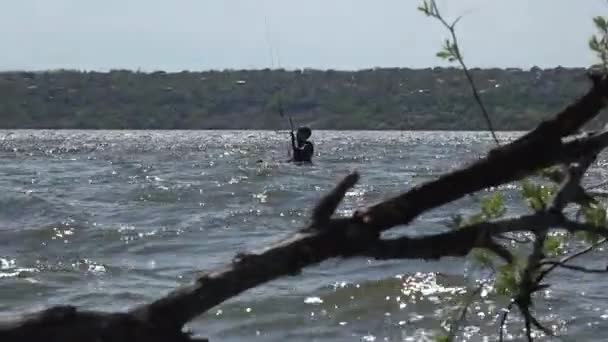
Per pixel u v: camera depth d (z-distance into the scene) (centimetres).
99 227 5716
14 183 9569
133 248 5034
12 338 681
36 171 11831
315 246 732
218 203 7325
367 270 4006
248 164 12825
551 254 1056
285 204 7200
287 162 12800
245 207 6981
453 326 1224
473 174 756
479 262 1016
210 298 712
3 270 4300
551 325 3086
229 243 5219
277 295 3594
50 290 3862
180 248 5041
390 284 3753
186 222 6050
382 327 3164
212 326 3177
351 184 750
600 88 754
